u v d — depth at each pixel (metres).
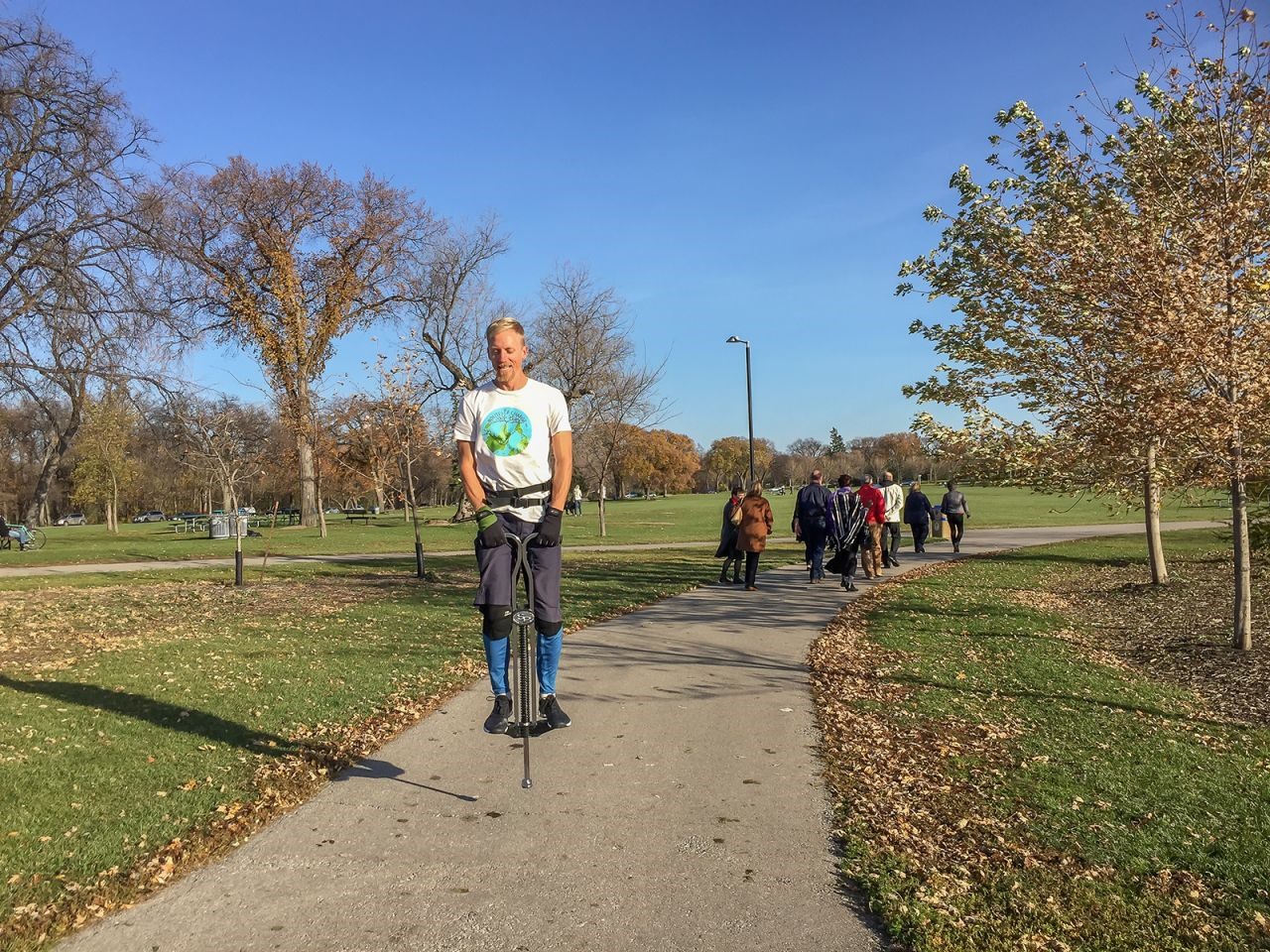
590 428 33.03
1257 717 7.02
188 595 15.10
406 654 9.02
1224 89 8.64
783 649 9.45
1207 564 17.58
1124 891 3.86
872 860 4.15
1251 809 4.84
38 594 15.39
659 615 11.97
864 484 16.73
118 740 5.83
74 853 4.04
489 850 4.29
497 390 4.46
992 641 9.91
